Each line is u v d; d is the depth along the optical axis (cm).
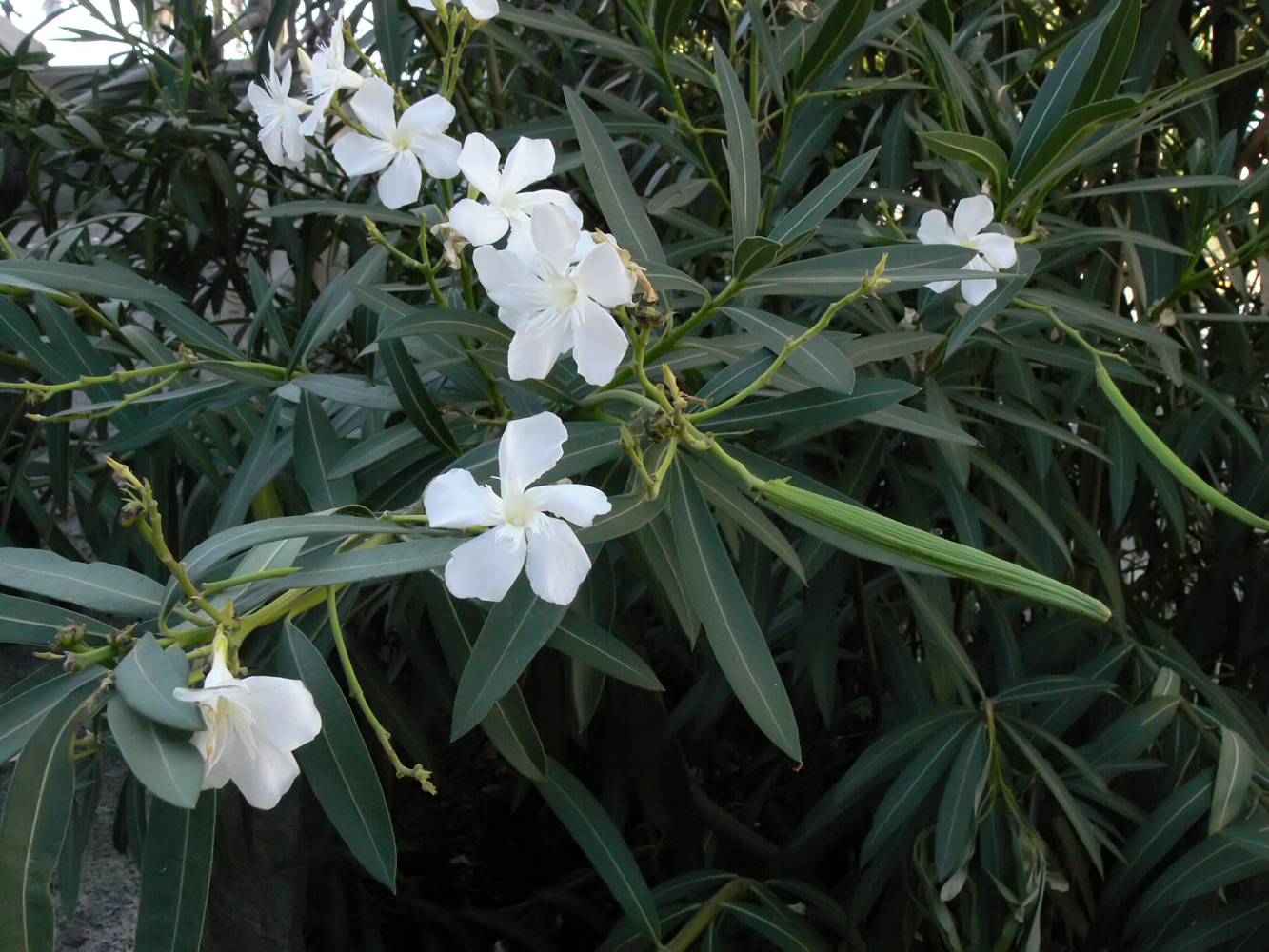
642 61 62
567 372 47
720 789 98
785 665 88
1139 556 94
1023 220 54
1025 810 61
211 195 88
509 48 71
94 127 88
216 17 88
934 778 56
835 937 71
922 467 62
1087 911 71
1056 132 47
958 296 54
